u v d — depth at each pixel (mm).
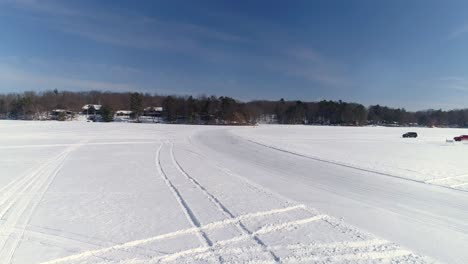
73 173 13641
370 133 65312
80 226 7297
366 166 17969
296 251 6125
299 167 17125
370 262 5762
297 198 10305
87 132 41188
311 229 7301
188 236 6770
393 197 10875
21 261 5582
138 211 8430
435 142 42281
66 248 6129
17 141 27750
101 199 9555
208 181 12344
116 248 6152
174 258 5758
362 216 8570
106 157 18828
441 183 13516
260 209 8719
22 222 7516
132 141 29938
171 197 9859
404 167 17938
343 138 45812
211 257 5809
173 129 54375
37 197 9695
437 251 6355
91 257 5770
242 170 15516
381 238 6926
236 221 7734
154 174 13656
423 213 9039
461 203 10227
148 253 5953
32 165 15539
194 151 23188
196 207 8812
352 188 12180
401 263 5770
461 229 7738
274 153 23469
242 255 5906
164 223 7535
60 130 44281
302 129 74500
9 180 12000
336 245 6449
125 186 11305
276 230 7188
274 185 12281
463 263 5852
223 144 29484
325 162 19328
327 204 9688
